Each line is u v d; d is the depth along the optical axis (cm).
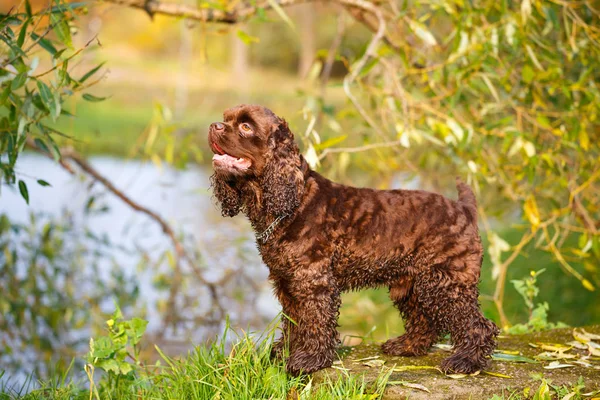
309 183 452
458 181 493
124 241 1309
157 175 2075
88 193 887
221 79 3634
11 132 534
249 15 689
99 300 918
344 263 453
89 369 506
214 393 429
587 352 502
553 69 658
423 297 456
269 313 966
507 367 462
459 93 639
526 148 633
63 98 530
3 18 476
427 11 730
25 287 835
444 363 449
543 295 934
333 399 403
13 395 504
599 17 702
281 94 3161
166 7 666
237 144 443
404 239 452
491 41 639
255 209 462
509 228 1267
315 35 4644
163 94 3281
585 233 695
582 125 659
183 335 877
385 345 502
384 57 704
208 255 1179
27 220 1335
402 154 764
